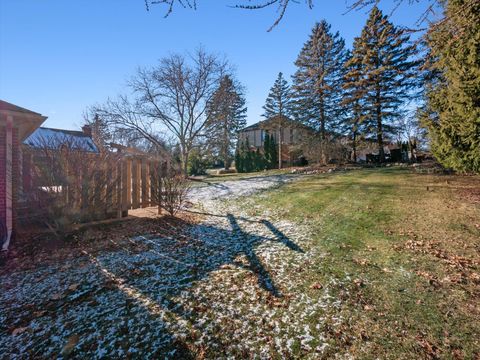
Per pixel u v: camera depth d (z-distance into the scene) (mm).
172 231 5777
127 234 5473
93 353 2129
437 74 8023
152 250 4586
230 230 5840
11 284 3357
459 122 7266
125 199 6465
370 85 20266
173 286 3266
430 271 3453
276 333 2346
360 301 2826
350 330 2355
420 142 21953
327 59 23297
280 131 26547
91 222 5762
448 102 7766
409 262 3754
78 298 2998
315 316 2582
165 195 6992
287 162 27469
